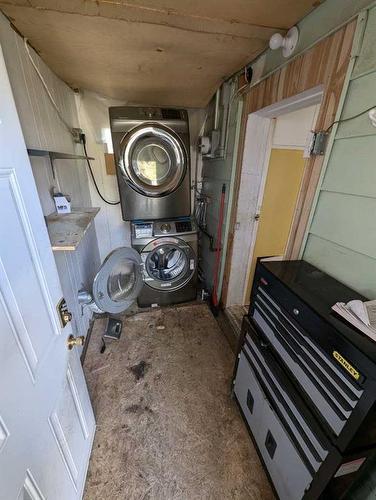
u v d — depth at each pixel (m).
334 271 1.11
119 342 2.14
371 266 0.93
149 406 1.59
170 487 1.20
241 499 1.17
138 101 2.50
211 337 2.22
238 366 1.54
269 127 1.88
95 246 2.74
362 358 0.68
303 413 0.93
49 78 1.67
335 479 0.85
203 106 2.66
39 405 0.74
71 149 2.09
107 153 2.57
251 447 1.38
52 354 0.85
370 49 0.86
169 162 2.20
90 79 1.98
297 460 0.98
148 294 2.53
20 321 0.65
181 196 2.30
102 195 2.72
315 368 0.88
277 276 1.11
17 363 0.63
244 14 1.13
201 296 2.79
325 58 1.06
